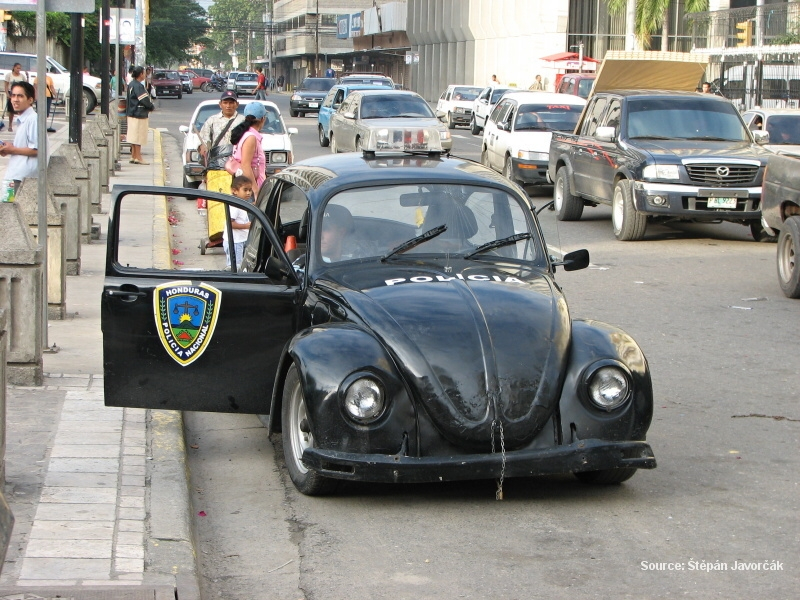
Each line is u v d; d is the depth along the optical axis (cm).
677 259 1447
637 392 568
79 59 1794
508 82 6600
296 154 2873
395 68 10288
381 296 592
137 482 569
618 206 1619
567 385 563
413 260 648
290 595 471
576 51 6050
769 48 3762
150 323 619
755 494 596
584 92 3916
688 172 1530
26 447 620
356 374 544
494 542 527
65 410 698
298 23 14675
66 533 496
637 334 1009
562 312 599
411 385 548
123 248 1365
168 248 1371
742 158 1537
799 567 498
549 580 483
